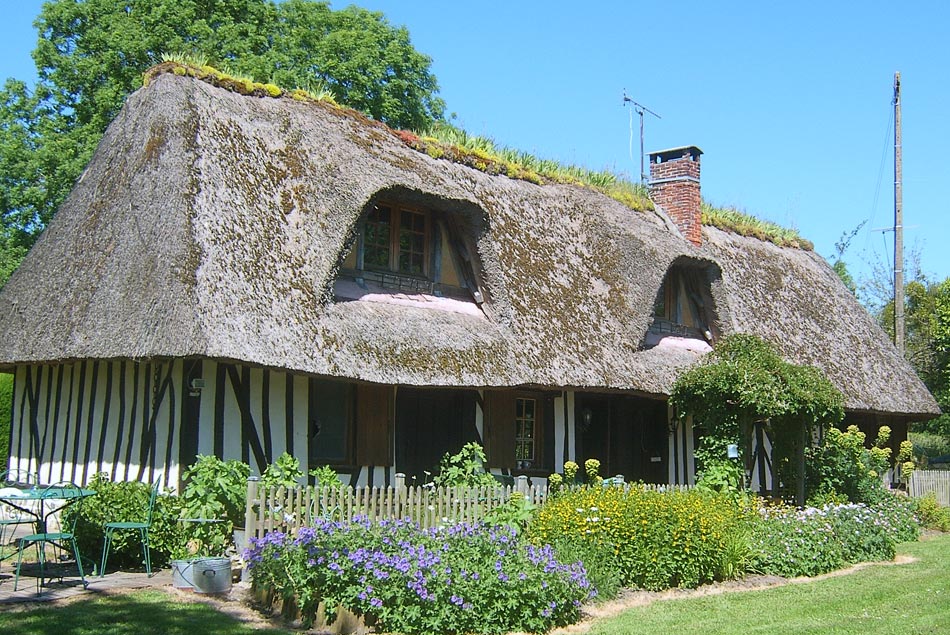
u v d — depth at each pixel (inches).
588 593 383.6
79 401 522.9
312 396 502.6
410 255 583.2
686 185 853.8
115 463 480.7
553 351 585.6
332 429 514.9
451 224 597.0
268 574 358.0
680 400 631.8
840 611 388.5
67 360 485.4
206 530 406.9
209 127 519.5
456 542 373.1
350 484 510.6
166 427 450.0
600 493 462.6
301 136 562.9
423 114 1096.2
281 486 391.9
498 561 356.2
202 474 409.1
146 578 389.1
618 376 611.5
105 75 965.8
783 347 800.3
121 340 439.2
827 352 853.8
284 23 1056.2
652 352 678.5
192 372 445.7
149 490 421.7
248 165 517.3
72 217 576.4
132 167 523.5
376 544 352.5
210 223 469.7
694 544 443.5
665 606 395.9
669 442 708.7
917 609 392.8
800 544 500.1
